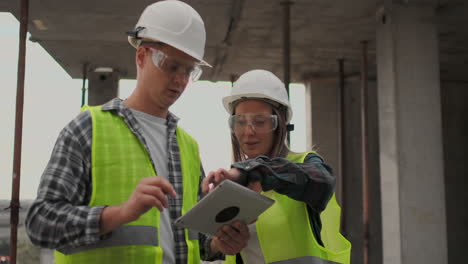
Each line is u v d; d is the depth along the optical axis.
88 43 12.91
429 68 9.02
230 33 11.71
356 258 14.97
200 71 2.21
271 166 2.21
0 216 18.22
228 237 2.21
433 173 8.67
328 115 15.57
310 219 2.73
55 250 2.10
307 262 2.66
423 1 9.18
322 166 2.42
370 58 13.77
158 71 2.12
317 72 15.34
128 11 10.53
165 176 2.25
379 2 9.64
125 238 2.01
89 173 2.02
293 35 11.84
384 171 8.98
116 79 15.61
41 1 10.05
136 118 2.21
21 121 6.44
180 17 2.15
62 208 1.85
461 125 16.50
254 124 2.83
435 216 8.54
